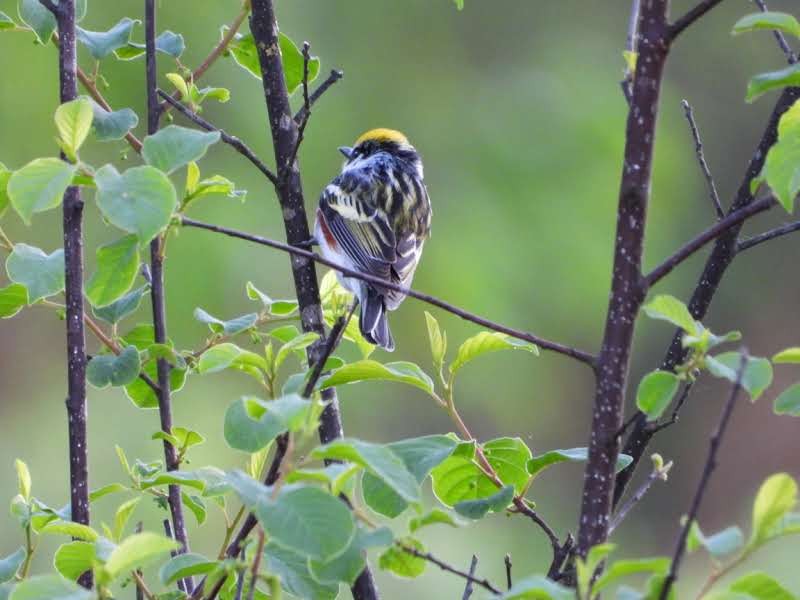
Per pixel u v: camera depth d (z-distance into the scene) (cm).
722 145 1941
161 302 612
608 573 370
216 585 454
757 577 390
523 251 1498
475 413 1633
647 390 438
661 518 2002
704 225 1848
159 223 432
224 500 544
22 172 440
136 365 578
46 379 1516
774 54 1975
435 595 1347
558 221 1511
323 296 682
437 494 569
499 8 1655
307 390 478
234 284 1321
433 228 1488
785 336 2028
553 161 1547
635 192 470
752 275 2020
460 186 1524
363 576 565
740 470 2036
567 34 1691
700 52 1969
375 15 1585
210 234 1321
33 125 1336
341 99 1529
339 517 383
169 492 582
